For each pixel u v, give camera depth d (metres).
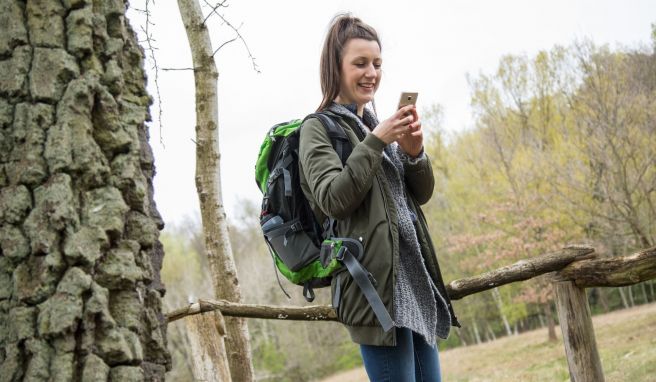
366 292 1.91
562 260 2.82
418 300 2.05
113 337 1.36
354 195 1.87
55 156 1.39
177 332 23.19
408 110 1.99
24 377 1.31
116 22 1.55
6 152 1.41
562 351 16.81
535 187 18.78
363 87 2.23
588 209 16.12
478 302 28.80
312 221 2.16
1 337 1.35
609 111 15.99
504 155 21.55
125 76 1.58
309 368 29.53
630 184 16.23
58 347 1.31
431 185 2.29
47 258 1.34
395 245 1.94
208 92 4.27
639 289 31.03
